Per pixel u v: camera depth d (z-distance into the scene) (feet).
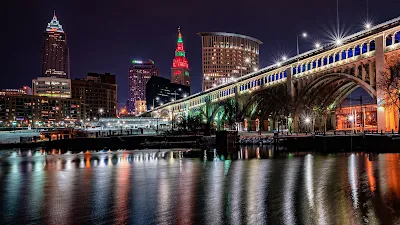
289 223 52.75
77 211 61.16
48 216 58.34
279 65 312.09
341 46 236.43
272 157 151.84
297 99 279.90
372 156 145.69
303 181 86.79
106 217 57.26
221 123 458.91
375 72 212.64
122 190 79.00
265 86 336.49
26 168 126.62
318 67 261.85
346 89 275.18
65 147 263.90
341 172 100.63
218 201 66.90
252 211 59.52
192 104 579.89
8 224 54.49
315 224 52.13
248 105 372.99
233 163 131.03
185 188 80.38
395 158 135.85
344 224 51.98
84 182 91.15
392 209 59.52
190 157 161.99
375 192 72.54
